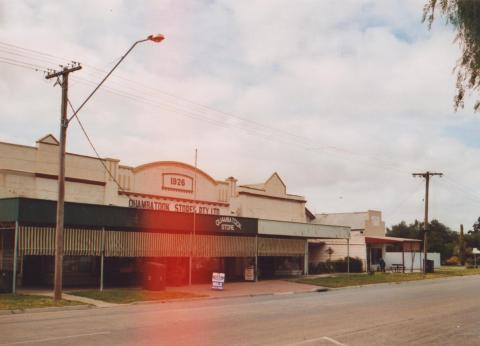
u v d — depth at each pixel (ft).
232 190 130.82
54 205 77.51
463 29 32.91
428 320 51.67
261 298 80.18
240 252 112.68
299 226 127.75
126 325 45.32
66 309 61.16
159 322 47.62
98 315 53.98
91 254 82.74
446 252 292.20
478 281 133.08
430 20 33.06
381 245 192.03
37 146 92.02
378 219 197.26
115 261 99.04
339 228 141.69
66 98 67.31
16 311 57.31
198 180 121.29
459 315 56.13
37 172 91.30
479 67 33.06
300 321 49.47
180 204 115.65
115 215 84.99
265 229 117.29
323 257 179.83
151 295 76.69
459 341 39.65
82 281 94.89
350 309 61.36
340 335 41.19
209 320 49.47
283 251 127.13
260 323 47.60
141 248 91.09
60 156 66.85
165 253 95.30
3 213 75.97
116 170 103.35
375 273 159.74
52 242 78.79
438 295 84.69
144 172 108.88
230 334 40.65
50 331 41.45
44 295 70.79
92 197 98.78
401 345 37.52
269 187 142.72
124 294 76.23
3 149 87.30
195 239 101.65
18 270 85.56
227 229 106.63
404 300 74.74
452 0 32.94
